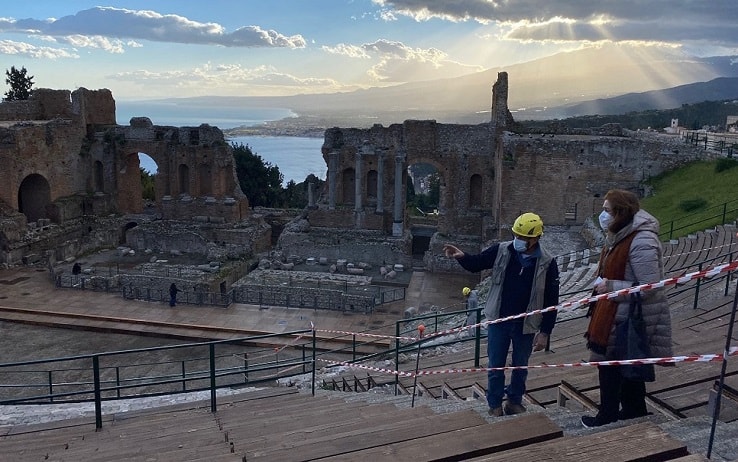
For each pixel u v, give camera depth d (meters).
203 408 13.61
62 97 54.78
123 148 55.16
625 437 6.43
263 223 55.31
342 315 35.41
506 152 42.47
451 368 16.33
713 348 10.81
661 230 31.70
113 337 32.84
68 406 17.58
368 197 52.78
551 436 7.13
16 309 35.72
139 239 51.09
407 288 41.78
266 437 8.91
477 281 43.81
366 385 17.73
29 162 48.97
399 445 6.94
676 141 43.59
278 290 38.16
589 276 26.72
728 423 7.26
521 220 9.01
